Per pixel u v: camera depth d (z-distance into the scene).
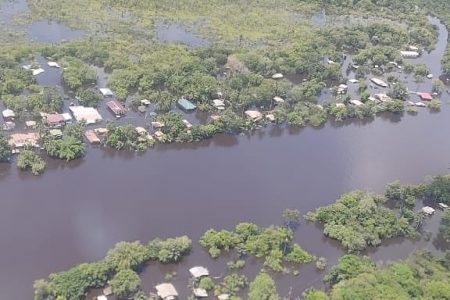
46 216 184.25
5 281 156.38
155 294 156.00
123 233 180.75
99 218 186.25
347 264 169.38
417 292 159.50
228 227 190.12
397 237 195.12
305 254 177.75
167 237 181.38
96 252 171.25
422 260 177.38
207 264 171.38
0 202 187.88
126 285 152.38
